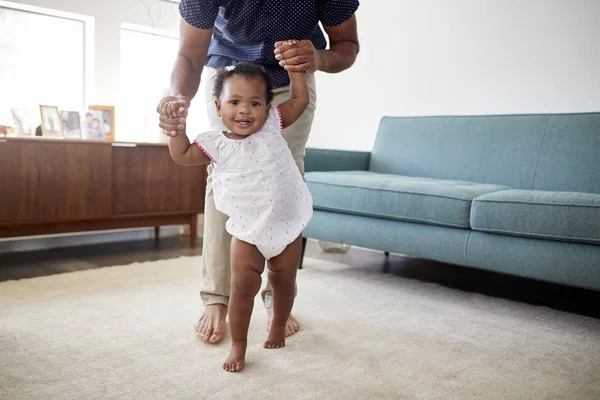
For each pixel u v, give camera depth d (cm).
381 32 354
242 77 141
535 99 296
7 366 144
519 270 209
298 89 150
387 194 242
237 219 146
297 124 174
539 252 203
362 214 255
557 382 146
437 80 331
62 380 136
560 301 240
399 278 272
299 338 174
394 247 245
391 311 209
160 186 319
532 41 295
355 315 202
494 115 289
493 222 211
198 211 337
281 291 157
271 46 162
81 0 332
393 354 163
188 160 144
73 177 283
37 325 179
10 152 262
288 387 136
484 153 284
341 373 146
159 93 389
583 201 191
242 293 145
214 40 175
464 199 221
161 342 166
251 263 145
